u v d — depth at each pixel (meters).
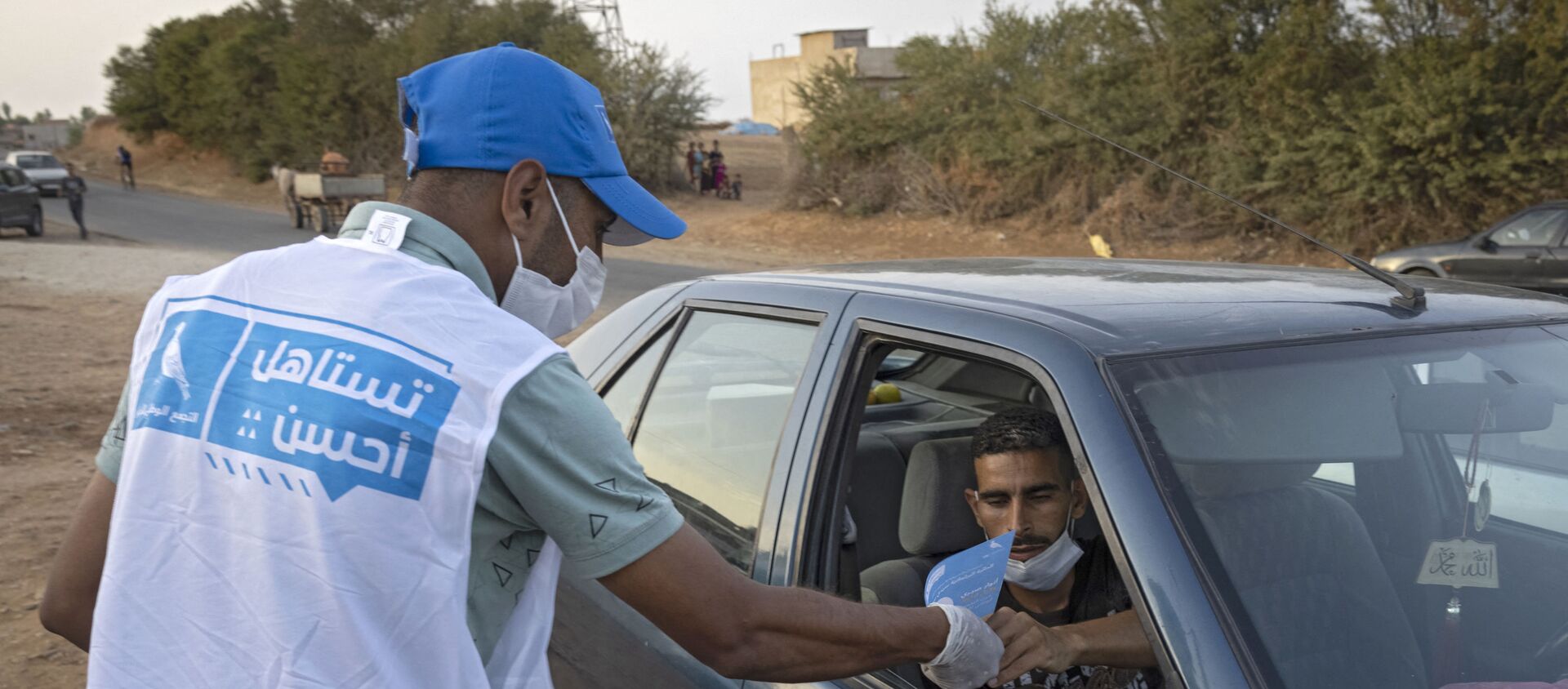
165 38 50.38
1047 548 2.15
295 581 1.08
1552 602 1.78
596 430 1.18
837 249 22.44
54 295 13.67
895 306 1.96
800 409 2.02
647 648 2.08
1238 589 1.46
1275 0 18.08
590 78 32.75
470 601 1.16
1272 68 17.69
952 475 2.45
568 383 1.19
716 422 2.30
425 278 1.19
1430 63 16.06
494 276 1.32
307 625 1.08
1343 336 1.83
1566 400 1.90
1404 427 1.77
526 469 1.14
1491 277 11.98
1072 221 21.27
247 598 1.10
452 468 1.10
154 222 28.69
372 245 1.25
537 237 1.33
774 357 2.21
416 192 1.31
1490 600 1.76
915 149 24.16
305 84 39.81
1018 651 1.58
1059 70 21.58
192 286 1.27
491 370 1.14
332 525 1.08
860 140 24.78
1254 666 1.36
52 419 7.49
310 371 1.12
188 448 1.15
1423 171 16.31
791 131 27.22
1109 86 20.77
